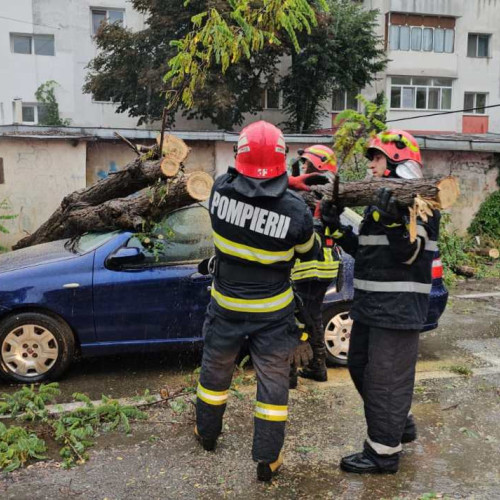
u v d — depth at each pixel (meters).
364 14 23.02
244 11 3.71
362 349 3.22
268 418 2.98
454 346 5.73
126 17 24.39
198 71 4.05
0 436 3.42
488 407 4.12
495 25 27.92
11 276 4.39
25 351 4.47
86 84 22.62
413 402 4.21
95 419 3.75
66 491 2.99
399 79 27.39
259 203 2.85
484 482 3.09
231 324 3.07
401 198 2.71
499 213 12.77
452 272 10.09
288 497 2.94
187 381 4.58
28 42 23.56
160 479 3.11
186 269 4.60
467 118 28.45
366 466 3.15
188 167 11.47
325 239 3.48
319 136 11.80
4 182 10.40
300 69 22.55
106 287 4.45
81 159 10.63
